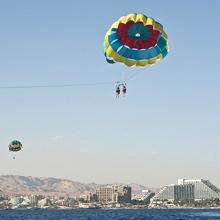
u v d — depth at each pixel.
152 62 88.56
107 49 87.44
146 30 85.88
